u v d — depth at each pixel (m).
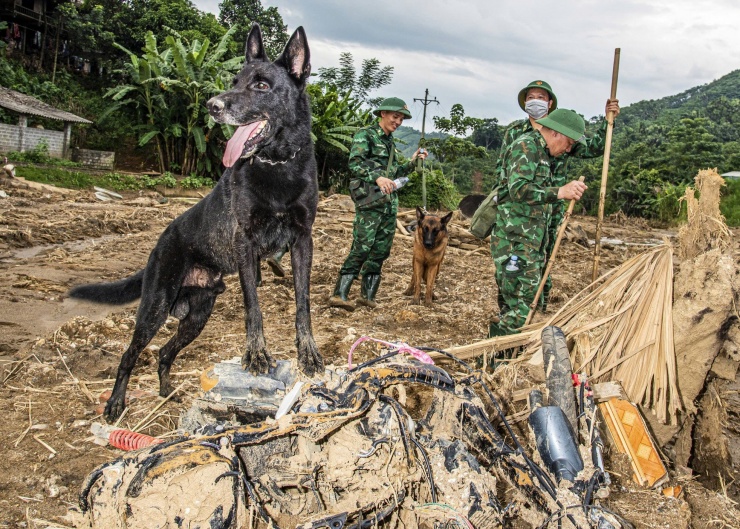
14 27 35.50
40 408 4.38
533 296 5.01
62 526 3.05
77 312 7.14
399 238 14.15
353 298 8.12
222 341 6.12
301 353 3.62
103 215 15.26
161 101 29.20
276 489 2.65
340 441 2.66
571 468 2.92
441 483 2.62
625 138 75.31
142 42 37.09
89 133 34.06
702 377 3.80
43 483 3.45
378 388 2.80
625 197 41.66
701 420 3.99
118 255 10.95
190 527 2.30
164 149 31.89
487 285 9.72
